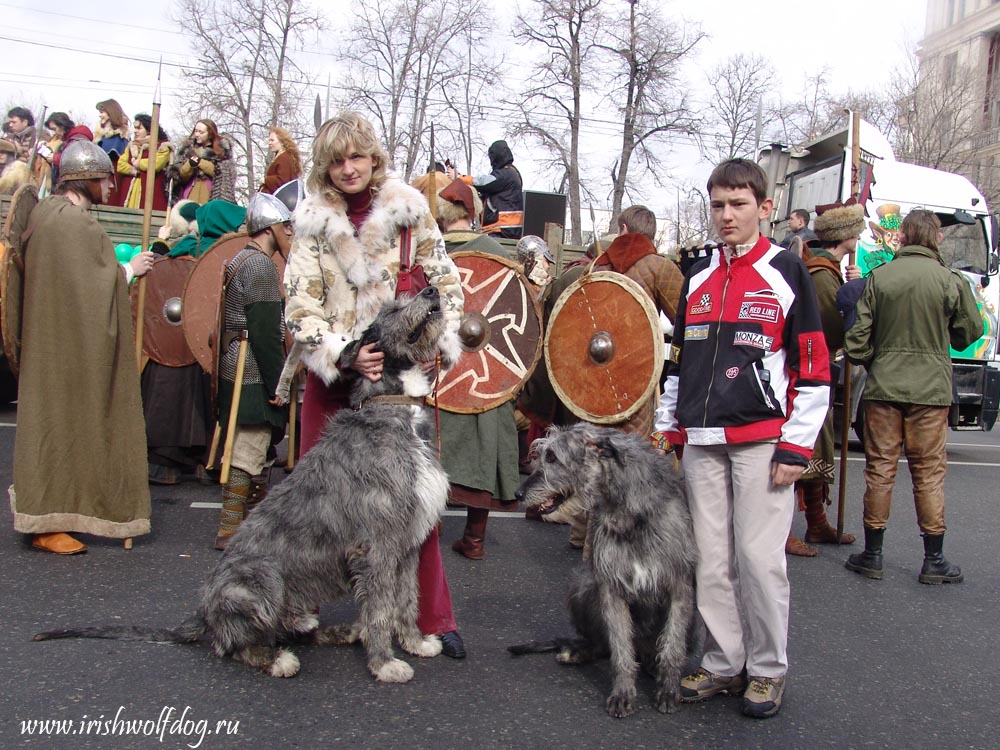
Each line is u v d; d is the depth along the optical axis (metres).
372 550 3.38
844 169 10.20
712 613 3.36
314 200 3.54
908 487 8.04
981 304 10.49
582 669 3.70
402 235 3.61
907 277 5.24
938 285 5.18
